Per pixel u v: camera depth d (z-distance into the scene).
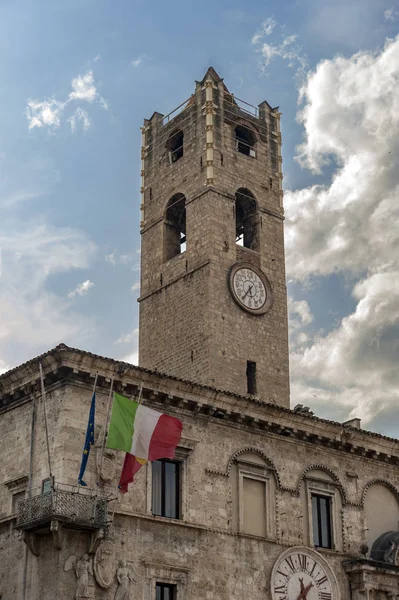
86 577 41.84
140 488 45.66
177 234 69.94
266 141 71.75
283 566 49.53
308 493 52.56
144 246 70.19
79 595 41.44
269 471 51.34
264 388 63.03
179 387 48.38
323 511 53.47
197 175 67.56
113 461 44.97
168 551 45.47
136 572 43.91
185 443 48.12
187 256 65.81
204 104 69.12
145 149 73.69
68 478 43.28
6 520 45.00
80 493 42.88
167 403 48.31
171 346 64.31
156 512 46.34
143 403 47.41
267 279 66.56
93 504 42.28
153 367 65.06
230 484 49.38
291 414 52.38
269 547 49.47
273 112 73.56
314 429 53.59
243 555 48.25
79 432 44.50
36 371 45.91
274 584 48.72
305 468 52.94
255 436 51.44
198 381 61.22
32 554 42.97
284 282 67.75
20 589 42.84
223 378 61.00
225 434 50.19
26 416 46.88
